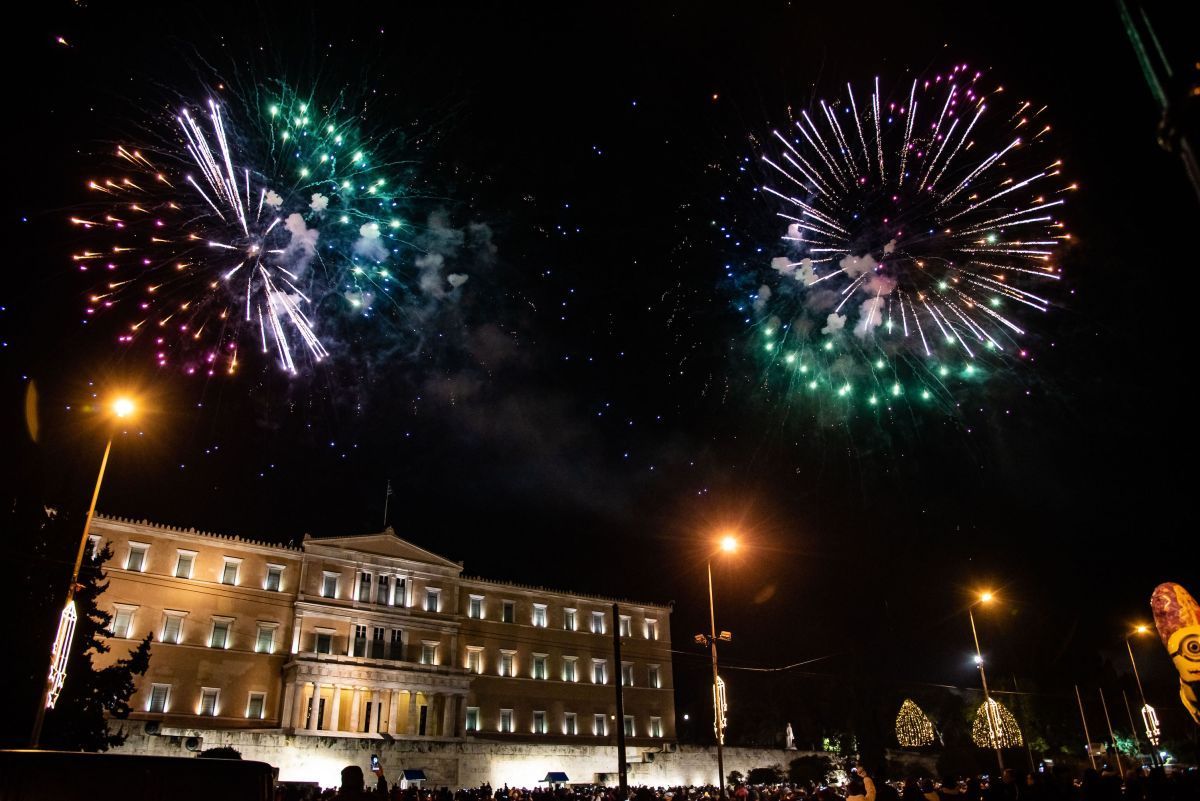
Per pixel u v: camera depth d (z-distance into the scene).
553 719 72.19
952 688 73.31
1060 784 20.44
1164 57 4.62
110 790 10.79
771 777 68.62
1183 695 14.01
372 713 62.50
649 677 79.44
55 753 10.80
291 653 60.53
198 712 55.53
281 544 63.31
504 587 74.50
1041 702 65.19
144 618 55.53
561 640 75.69
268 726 58.03
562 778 65.38
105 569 54.91
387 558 67.88
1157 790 21.02
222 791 11.49
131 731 49.56
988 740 41.25
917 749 68.62
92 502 22.20
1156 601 14.47
